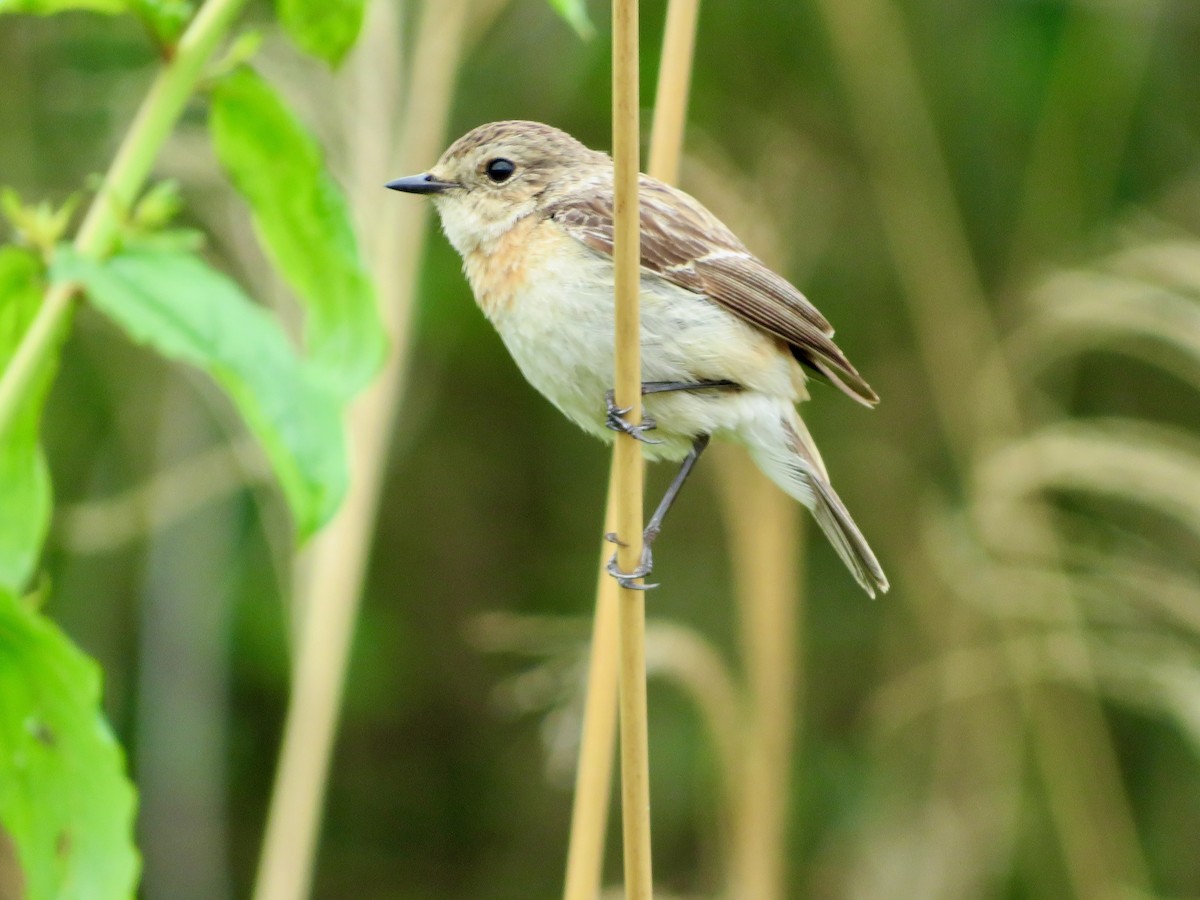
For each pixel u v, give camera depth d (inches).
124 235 237.6
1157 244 413.7
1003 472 393.7
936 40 545.6
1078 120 516.7
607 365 295.1
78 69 506.9
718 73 548.1
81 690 226.5
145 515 472.7
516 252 303.9
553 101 540.4
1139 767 508.7
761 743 362.0
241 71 252.8
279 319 377.7
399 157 385.4
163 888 486.6
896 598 520.1
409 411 556.7
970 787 444.1
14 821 234.4
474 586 593.3
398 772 601.6
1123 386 546.6
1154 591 414.9
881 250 554.3
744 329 300.8
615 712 270.2
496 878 588.4
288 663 522.9
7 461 246.2
